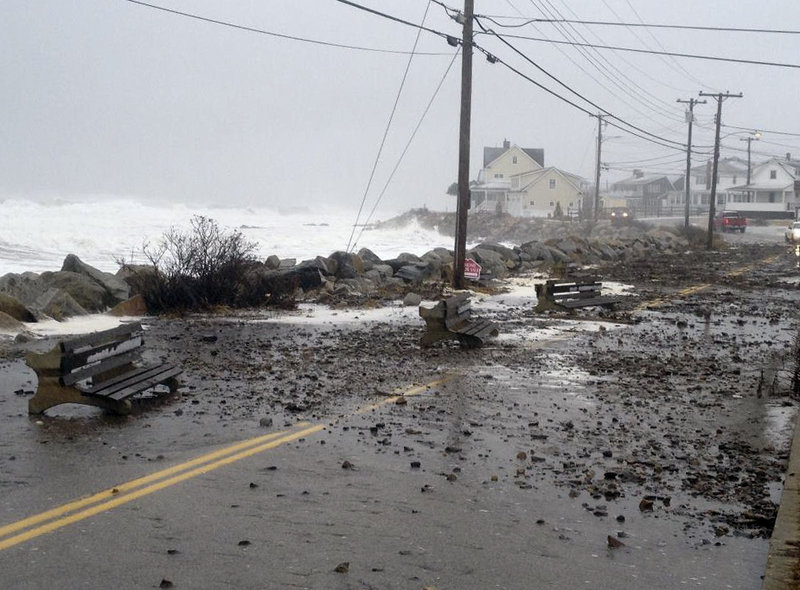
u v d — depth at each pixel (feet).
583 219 337.72
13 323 50.85
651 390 37.58
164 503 21.66
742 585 17.66
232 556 18.42
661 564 18.67
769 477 25.09
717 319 64.80
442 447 27.76
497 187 404.57
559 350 48.32
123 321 57.52
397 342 49.96
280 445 27.43
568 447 28.04
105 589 16.66
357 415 31.83
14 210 268.41
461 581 17.48
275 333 52.95
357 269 85.05
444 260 97.25
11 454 25.72
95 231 215.51
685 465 26.27
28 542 18.90
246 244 95.66
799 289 92.43
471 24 81.51
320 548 19.01
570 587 17.33
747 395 36.83
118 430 28.91
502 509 21.98
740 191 420.77
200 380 37.88
